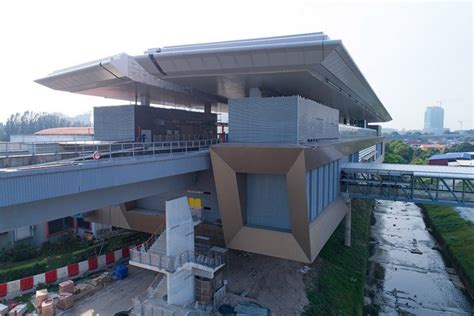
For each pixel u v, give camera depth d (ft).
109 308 70.44
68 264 88.89
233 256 97.50
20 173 40.19
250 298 76.28
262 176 77.56
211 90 107.34
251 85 93.81
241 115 76.48
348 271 100.99
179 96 121.49
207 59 73.36
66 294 71.31
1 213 42.39
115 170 53.57
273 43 71.51
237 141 77.36
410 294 98.22
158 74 83.56
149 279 84.53
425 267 117.70
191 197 90.68
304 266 93.81
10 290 73.10
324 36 65.72
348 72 86.02
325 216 85.87
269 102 73.00
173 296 66.74
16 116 391.04
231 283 82.79
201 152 76.84
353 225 143.13
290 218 72.08
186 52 72.64
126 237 110.93
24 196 40.88
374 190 102.06
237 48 68.44
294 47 64.44
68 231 113.19
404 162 371.76
